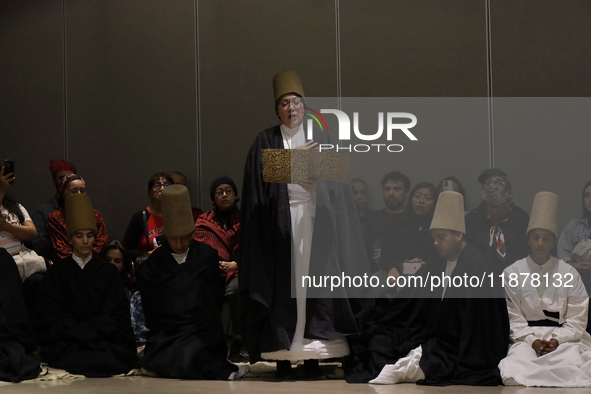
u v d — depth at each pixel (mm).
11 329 3996
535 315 3842
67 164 5637
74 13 6336
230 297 4551
